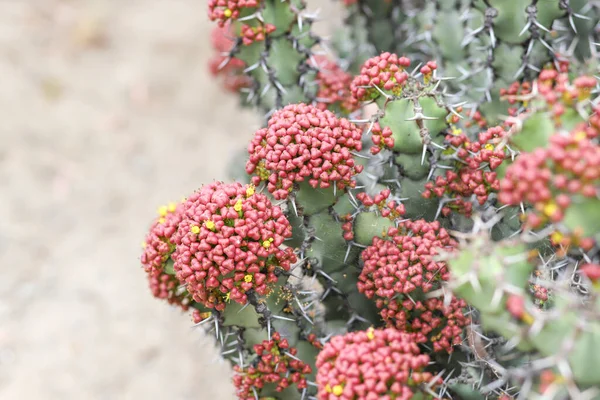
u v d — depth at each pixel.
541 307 1.83
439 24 2.60
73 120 6.09
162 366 4.20
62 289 4.69
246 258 1.76
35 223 5.16
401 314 1.96
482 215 2.14
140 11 7.36
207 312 2.00
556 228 1.53
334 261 2.05
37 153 5.73
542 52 2.24
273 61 2.41
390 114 1.98
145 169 5.64
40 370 4.20
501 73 2.30
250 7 2.27
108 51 6.85
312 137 1.83
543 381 1.50
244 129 5.95
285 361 1.97
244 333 1.98
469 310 2.02
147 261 1.98
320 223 1.97
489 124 2.40
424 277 1.90
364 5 2.95
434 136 2.02
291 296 1.95
